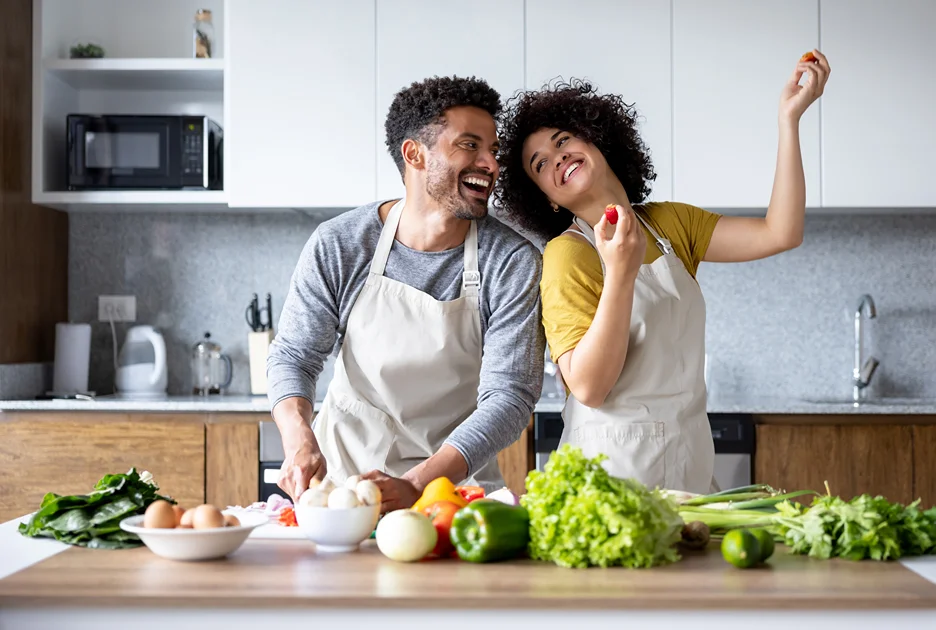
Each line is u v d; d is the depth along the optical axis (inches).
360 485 47.0
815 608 36.7
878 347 138.3
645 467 62.0
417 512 44.1
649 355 63.1
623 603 36.7
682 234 69.8
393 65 124.0
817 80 66.0
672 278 64.8
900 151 122.5
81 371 133.2
